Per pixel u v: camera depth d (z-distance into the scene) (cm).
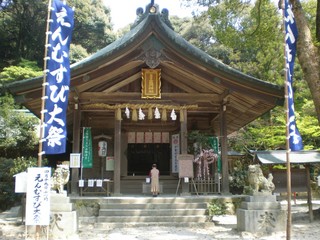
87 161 1423
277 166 1708
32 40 4262
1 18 4253
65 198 933
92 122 1691
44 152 732
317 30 1261
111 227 1063
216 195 1294
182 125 1392
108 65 1258
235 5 1575
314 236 913
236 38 1655
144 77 1374
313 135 2014
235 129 2134
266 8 1591
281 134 2227
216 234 955
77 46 4312
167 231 998
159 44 1245
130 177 1638
